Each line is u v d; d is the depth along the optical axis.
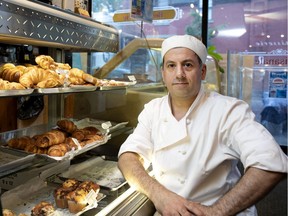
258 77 4.18
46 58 1.33
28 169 1.10
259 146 1.06
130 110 1.79
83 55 1.91
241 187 1.02
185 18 3.56
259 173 1.02
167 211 1.05
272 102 4.21
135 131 1.41
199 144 1.21
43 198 1.25
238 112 1.19
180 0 3.48
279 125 4.24
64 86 1.22
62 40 1.30
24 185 1.28
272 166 1.01
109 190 1.31
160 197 1.10
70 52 1.87
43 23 1.17
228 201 1.02
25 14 1.08
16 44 1.52
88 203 1.17
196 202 1.17
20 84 1.02
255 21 4.06
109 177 1.48
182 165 1.23
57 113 1.71
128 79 1.84
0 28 0.99
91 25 1.49
